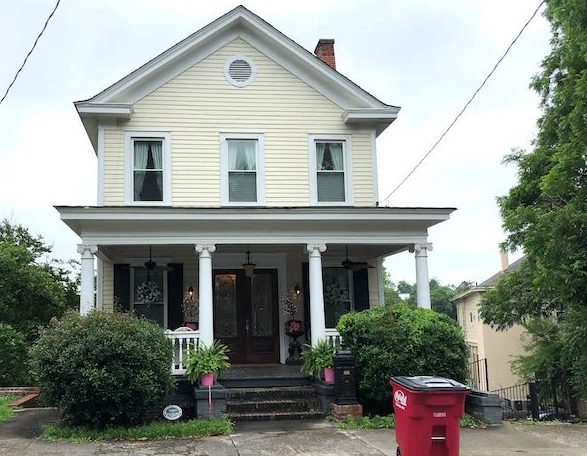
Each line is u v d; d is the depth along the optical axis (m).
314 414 10.31
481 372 25.95
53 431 8.76
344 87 13.80
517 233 14.36
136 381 8.82
